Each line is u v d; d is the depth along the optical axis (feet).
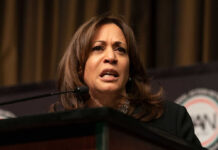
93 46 14.21
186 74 21.25
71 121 8.86
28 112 24.70
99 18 14.61
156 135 9.73
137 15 27.53
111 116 8.70
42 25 29.94
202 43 26.11
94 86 13.96
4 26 30.94
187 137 13.83
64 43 28.99
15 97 25.31
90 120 8.78
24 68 30.12
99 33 14.30
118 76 13.82
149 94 14.57
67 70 14.87
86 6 28.84
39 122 9.05
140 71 14.94
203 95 20.62
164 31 27.02
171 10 27.04
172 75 21.50
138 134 9.49
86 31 14.52
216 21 25.88
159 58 26.94
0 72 30.58
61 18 29.50
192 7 26.40
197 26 26.27
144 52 27.17
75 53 14.75
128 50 14.52
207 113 20.34
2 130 9.36
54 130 9.18
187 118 14.37
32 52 30.07
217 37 25.75
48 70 29.71
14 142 9.46
